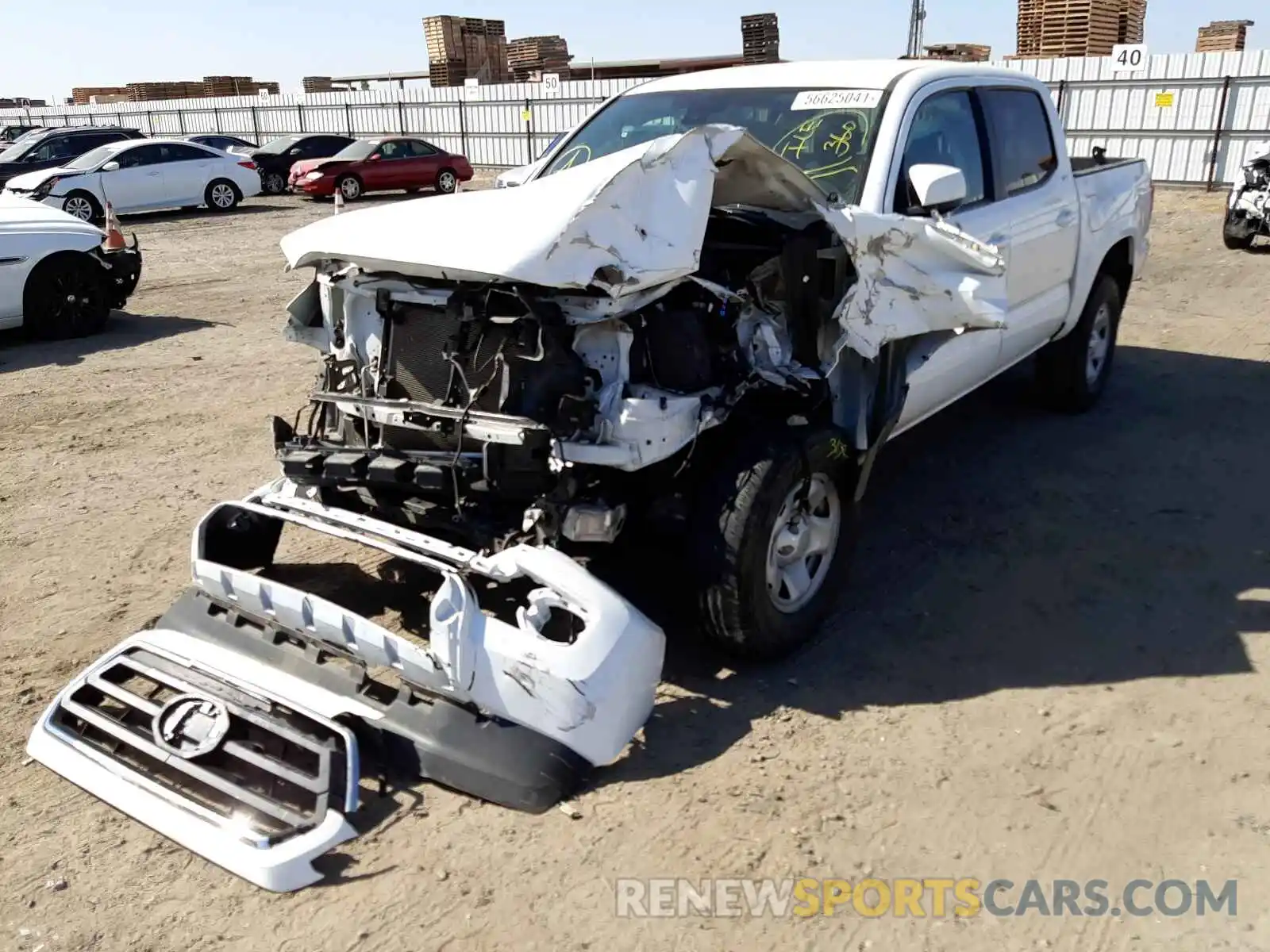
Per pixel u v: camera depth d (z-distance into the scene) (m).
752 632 3.61
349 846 2.89
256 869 2.75
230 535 3.96
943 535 4.96
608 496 3.40
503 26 34.72
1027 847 2.91
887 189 4.18
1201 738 3.39
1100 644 3.99
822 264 3.84
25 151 22.72
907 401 4.43
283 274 13.23
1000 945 2.58
